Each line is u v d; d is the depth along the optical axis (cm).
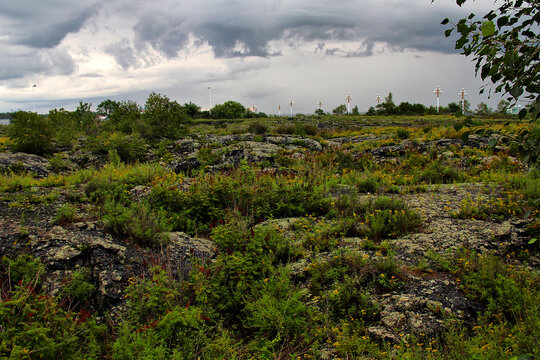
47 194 731
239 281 436
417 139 1501
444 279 418
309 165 1107
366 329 359
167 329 341
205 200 690
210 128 4138
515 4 192
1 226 527
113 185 817
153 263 458
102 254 480
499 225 529
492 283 378
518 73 189
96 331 347
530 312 318
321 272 455
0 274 420
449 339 318
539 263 439
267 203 700
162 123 2328
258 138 1880
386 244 500
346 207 675
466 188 748
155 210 672
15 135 1636
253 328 392
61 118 2517
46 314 324
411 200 698
